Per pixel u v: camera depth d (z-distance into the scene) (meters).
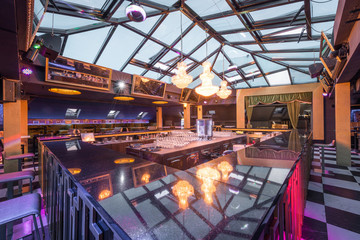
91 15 4.18
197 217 0.52
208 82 4.52
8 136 4.18
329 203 2.63
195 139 3.60
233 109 14.01
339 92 5.03
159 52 7.00
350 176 3.91
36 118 10.23
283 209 0.79
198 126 3.73
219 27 5.37
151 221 0.50
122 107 13.21
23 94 4.66
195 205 0.60
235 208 0.57
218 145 3.55
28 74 4.70
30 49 2.71
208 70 4.45
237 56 7.65
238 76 9.75
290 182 1.02
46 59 4.77
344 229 1.98
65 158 1.48
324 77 5.72
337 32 2.71
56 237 1.43
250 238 0.42
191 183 0.82
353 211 2.38
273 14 4.16
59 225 1.28
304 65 7.11
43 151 2.60
